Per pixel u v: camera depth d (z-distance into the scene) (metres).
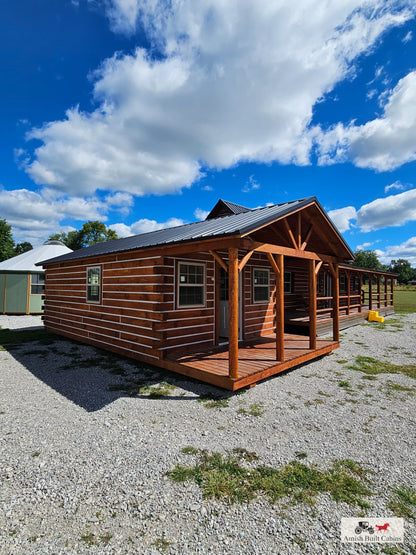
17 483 2.50
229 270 4.53
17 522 2.09
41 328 11.39
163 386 4.91
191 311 6.38
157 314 5.77
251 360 5.57
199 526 2.08
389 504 2.30
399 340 9.31
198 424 3.60
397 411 4.05
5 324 12.34
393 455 2.98
